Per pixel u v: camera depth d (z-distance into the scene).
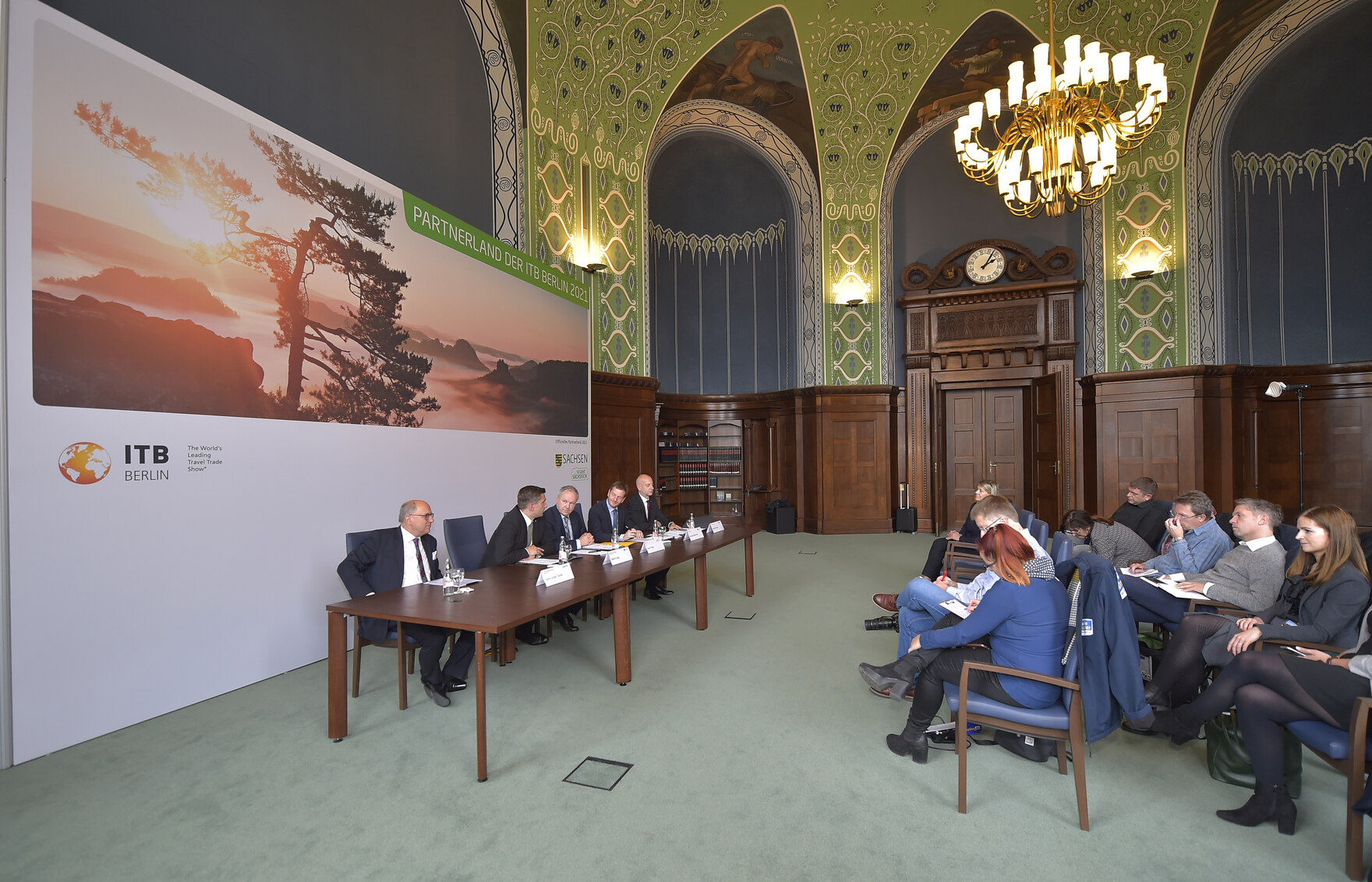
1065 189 5.82
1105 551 4.55
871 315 10.34
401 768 2.66
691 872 1.98
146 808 2.36
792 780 2.56
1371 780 1.86
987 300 9.91
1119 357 8.97
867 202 10.29
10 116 2.71
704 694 3.49
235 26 3.94
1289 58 8.02
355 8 4.86
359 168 4.54
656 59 8.39
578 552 4.48
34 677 2.77
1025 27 8.39
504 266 6.12
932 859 2.04
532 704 3.35
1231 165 8.61
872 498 10.31
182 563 3.36
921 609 3.46
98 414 3.01
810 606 5.54
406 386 4.92
